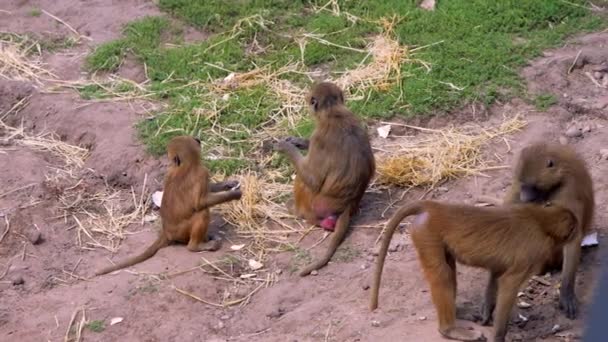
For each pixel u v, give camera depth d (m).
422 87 12.20
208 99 12.43
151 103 12.55
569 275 8.63
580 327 8.48
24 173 11.52
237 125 11.98
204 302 9.53
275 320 9.21
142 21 14.05
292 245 10.21
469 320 8.66
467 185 10.76
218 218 10.73
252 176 11.07
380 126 11.82
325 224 10.29
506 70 12.41
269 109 12.20
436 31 13.30
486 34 13.15
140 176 11.41
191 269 9.91
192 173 10.03
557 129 11.48
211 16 14.04
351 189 10.16
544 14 13.43
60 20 14.49
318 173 10.20
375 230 10.27
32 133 12.39
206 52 13.32
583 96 12.02
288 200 10.87
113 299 9.56
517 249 7.87
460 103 11.98
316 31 13.62
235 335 9.10
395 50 12.77
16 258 10.35
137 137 11.86
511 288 7.93
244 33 13.67
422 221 8.18
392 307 8.98
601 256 9.38
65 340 9.12
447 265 8.16
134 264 10.10
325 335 8.73
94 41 13.97
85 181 11.45
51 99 12.73
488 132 11.55
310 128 11.75
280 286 9.65
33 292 9.87
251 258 10.09
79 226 10.76
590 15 13.52
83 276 10.04
